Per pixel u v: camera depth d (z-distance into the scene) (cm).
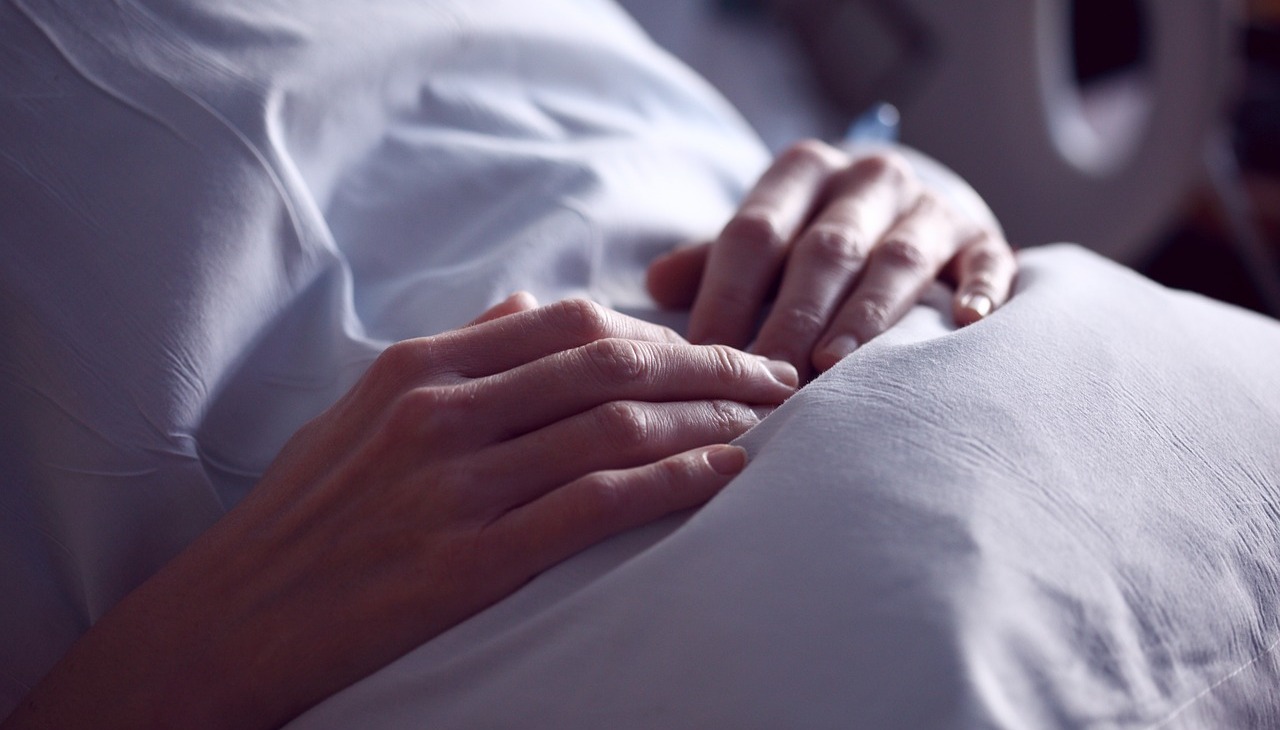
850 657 31
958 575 31
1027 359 37
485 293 43
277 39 44
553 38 52
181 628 36
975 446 34
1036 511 33
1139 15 117
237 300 41
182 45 42
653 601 32
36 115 40
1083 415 36
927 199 49
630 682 32
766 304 45
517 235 46
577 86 54
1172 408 37
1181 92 101
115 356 39
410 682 34
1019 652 30
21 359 39
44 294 39
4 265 39
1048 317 39
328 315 43
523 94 51
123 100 41
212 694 35
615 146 51
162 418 39
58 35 41
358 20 45
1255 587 35
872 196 47
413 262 46
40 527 40
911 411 34
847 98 123
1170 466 35
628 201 48
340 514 35
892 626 31
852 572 32
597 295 46
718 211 53
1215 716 32
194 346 40
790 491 33
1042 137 117
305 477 37
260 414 42
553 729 33
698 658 32
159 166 40
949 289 46
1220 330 43
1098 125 116
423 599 34
